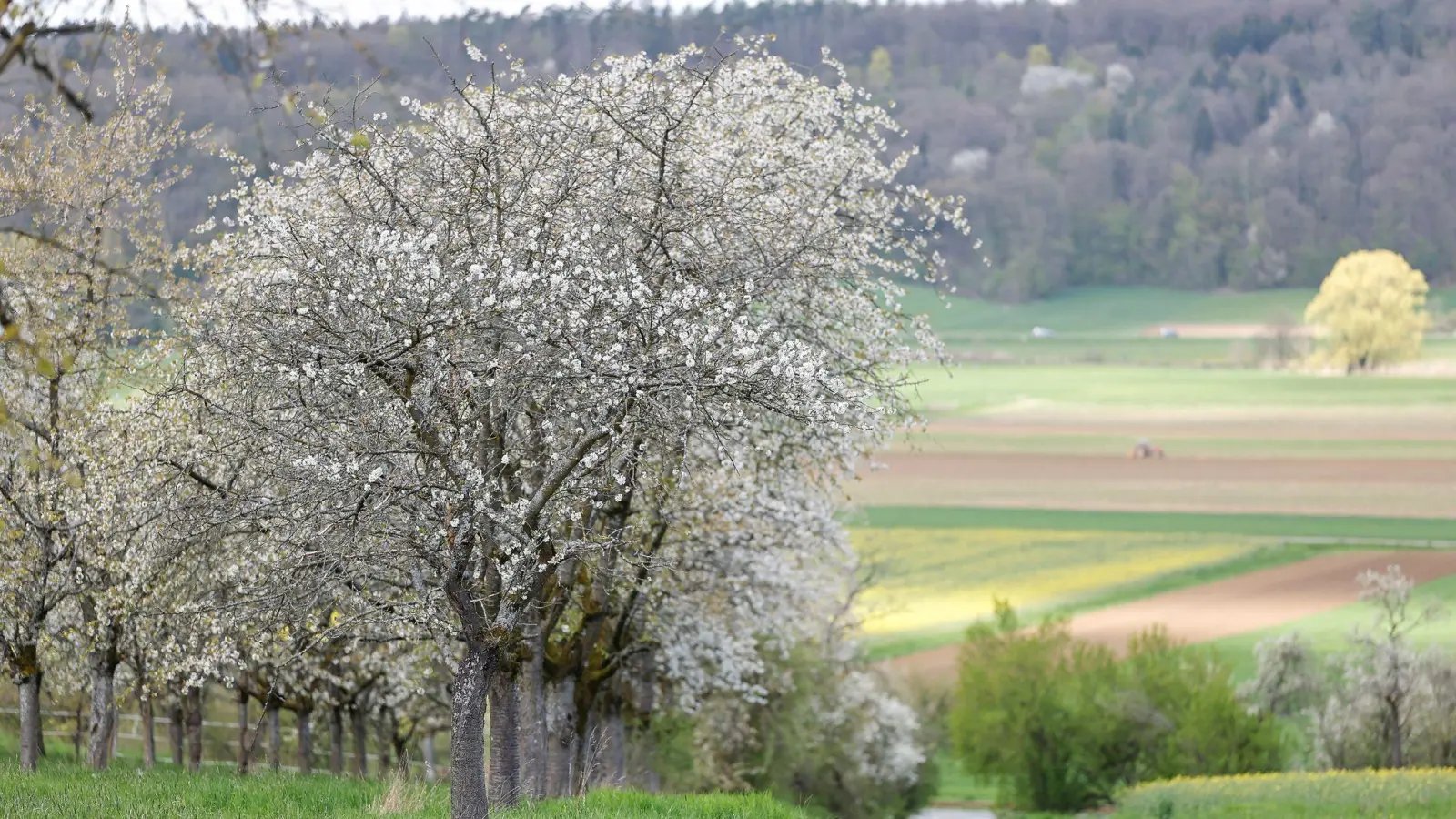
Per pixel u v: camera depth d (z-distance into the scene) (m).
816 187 53.66
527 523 34.28
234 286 46.34
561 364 34.16
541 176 42.31
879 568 120.62
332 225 41.12
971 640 157.00
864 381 48.03
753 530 60.12
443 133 41.91
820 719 101.75
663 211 40.56
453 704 33.03
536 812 39.28
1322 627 180.62
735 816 40.34
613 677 66.56
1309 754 145.88
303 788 42.91
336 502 33.50
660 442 38.47
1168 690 151.38
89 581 47.97
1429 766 130.62
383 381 33.44
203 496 41.00
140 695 53.75
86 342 47.22
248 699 66.62
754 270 41.06
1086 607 197.50
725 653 62.91
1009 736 152.50
